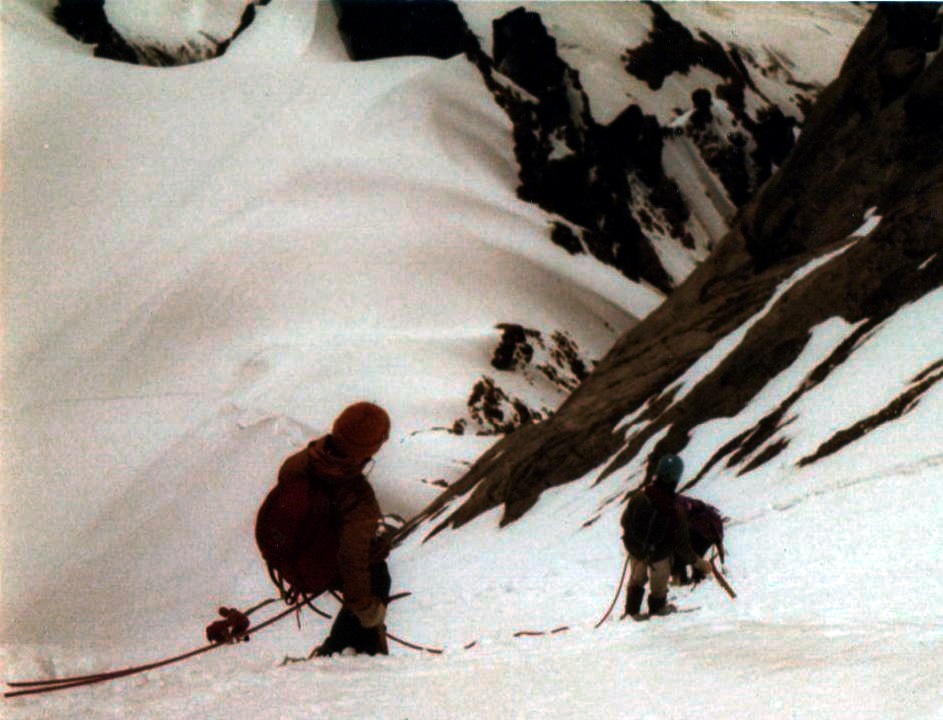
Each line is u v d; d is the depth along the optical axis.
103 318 146.88
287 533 4.50
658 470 8.17
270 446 106.44
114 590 72.50
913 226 23.31
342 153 194.38
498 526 31.36
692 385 30.23
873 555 9.85
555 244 195.50
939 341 18.50
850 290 24.00
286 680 3.98
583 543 21.19
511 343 156.00
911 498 12.29
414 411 128.25
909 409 16.30
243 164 187.25
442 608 14.00
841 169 36.25
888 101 36.44
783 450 18.41
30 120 190.62
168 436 108.75
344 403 124.50
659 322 41.34
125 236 166.62
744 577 10.55
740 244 41.31
